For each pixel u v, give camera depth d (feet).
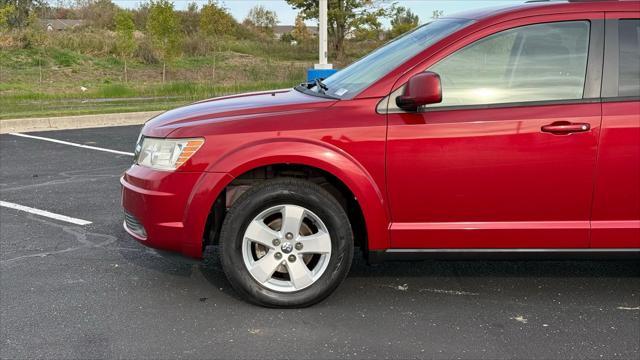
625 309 12.64
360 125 11.96
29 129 38.99
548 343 11.17
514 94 12.09
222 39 110.01
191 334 11.55
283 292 12.41
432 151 11.92
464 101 12.10
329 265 12.32
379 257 12.43
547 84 12.10
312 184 12.09
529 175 11.94
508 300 13.10
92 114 42.14
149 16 74.69
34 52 81.05
